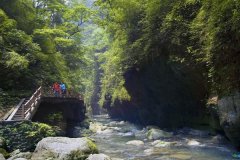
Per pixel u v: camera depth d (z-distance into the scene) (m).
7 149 13.36
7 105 18.56
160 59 21.16
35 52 23.80
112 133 26.86
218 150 15.20
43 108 22.11
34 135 14.14
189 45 16.66
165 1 19.28
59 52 33.81
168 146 17.19
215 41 11.54
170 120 24.56
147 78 24.64
